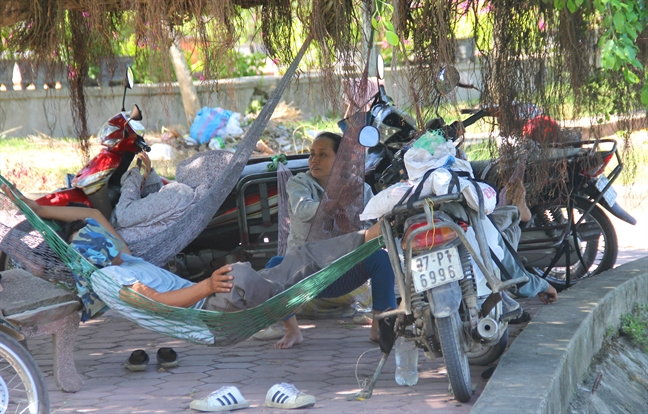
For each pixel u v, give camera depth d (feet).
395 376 24.08
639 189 48.47
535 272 35.04
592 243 35.29
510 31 24.84
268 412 21.59
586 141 30.25
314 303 32.53
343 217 27.22
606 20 20.47
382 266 25.84
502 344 24.27
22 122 66.74
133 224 27.35
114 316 34.32
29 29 28.66
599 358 27.63
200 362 26.99
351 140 26.45
